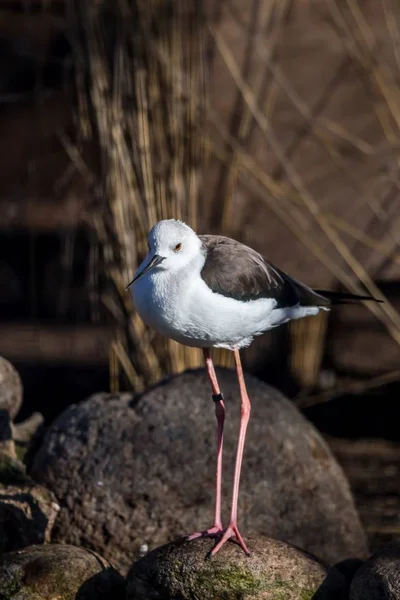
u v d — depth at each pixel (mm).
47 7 14586
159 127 11297
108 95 11266
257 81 13398
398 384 14906
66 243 15930
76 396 14648
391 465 12750
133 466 9359
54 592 8156
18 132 19141
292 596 7785
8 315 17750
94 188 11688
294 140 16016
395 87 13398
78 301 17672
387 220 14539
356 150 16328
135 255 11469
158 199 11344
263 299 8352
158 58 11195
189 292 7949
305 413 14367
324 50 17422
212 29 12266
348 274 15109
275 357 15234
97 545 9172
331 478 9859
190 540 8109
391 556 7914
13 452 9867
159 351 11711
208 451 9484
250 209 13531
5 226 18812
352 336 16391
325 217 13555
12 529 9172
